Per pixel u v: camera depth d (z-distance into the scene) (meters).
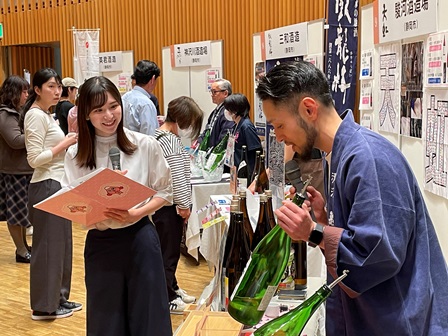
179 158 3.51
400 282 1.30
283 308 1.69
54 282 3.72
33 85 3.60
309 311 1.27
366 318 1.30
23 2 9.89
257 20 6.40
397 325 1.26
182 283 4.45
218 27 6.89
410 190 1.28
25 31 9.91
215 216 2.41
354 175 1.25
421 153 2.84
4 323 3.75
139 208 2.23
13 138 4.47
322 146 1.38
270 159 2.05
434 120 2.66
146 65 5.08
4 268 4.96
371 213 1.21
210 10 6.98
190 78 6.82
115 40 8.42
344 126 1.33
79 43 7.46
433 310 1.33
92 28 8.77
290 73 1.33
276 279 1.49
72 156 2.31
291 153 1.87
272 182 2.02
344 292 1.34
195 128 3.66
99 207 2.04
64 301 3.91
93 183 1.90
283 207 1.30
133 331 2.27
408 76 2.96
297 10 5.86
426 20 2.68
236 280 1.78
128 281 2.25
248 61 6.59
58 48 10.78
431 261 1.35
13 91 4.45
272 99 1.35
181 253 5.21
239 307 1.45
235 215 1.84
